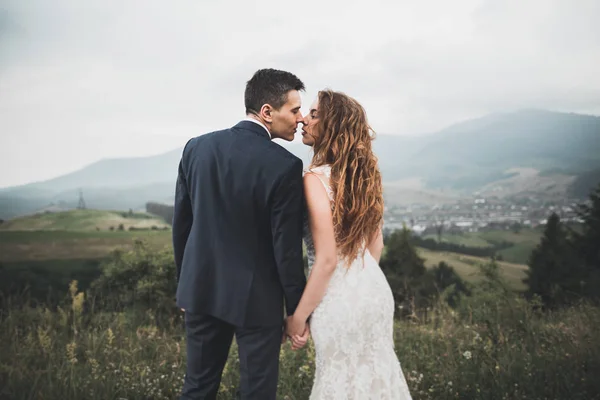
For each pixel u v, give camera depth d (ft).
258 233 6.04
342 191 6.31
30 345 10.94
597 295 20.42
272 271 6.20
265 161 5.93
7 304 14.69
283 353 10.03
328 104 6.84
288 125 6.61
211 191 6.08
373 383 6.20
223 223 6.03
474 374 9.15
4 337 11.52
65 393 8.24
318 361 6.33
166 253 16.65
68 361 9.68
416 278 27.99
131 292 15.83
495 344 11.25
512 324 13.03
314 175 6.46
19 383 8.61
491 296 16.83
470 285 19.74
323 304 6.25
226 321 5.95
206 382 6.34
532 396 8.47
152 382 9.01
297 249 6.03
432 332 13.04
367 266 6.56
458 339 11.96
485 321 12.59
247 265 5.98
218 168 6.08
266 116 6.49
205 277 6.04
